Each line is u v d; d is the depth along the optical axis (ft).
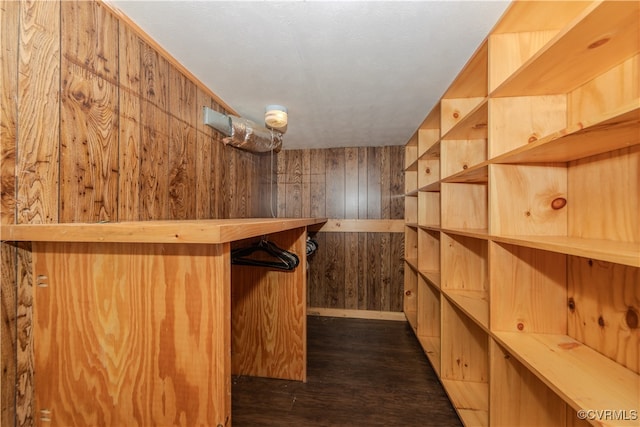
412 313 8.43
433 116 6.22
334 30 3.69
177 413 2.35
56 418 2.51
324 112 6.60
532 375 3.47
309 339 7.54
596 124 2.10
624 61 2.80
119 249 2.40
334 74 4.85
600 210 3.01
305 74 4.85
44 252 2.51
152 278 2.36
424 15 3.40
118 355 2.42
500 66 3.64
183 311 2.33
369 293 9.41
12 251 2.44
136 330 2.39
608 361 2.83
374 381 5.51
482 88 5.05
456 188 5.52
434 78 4.98
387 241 9.35
